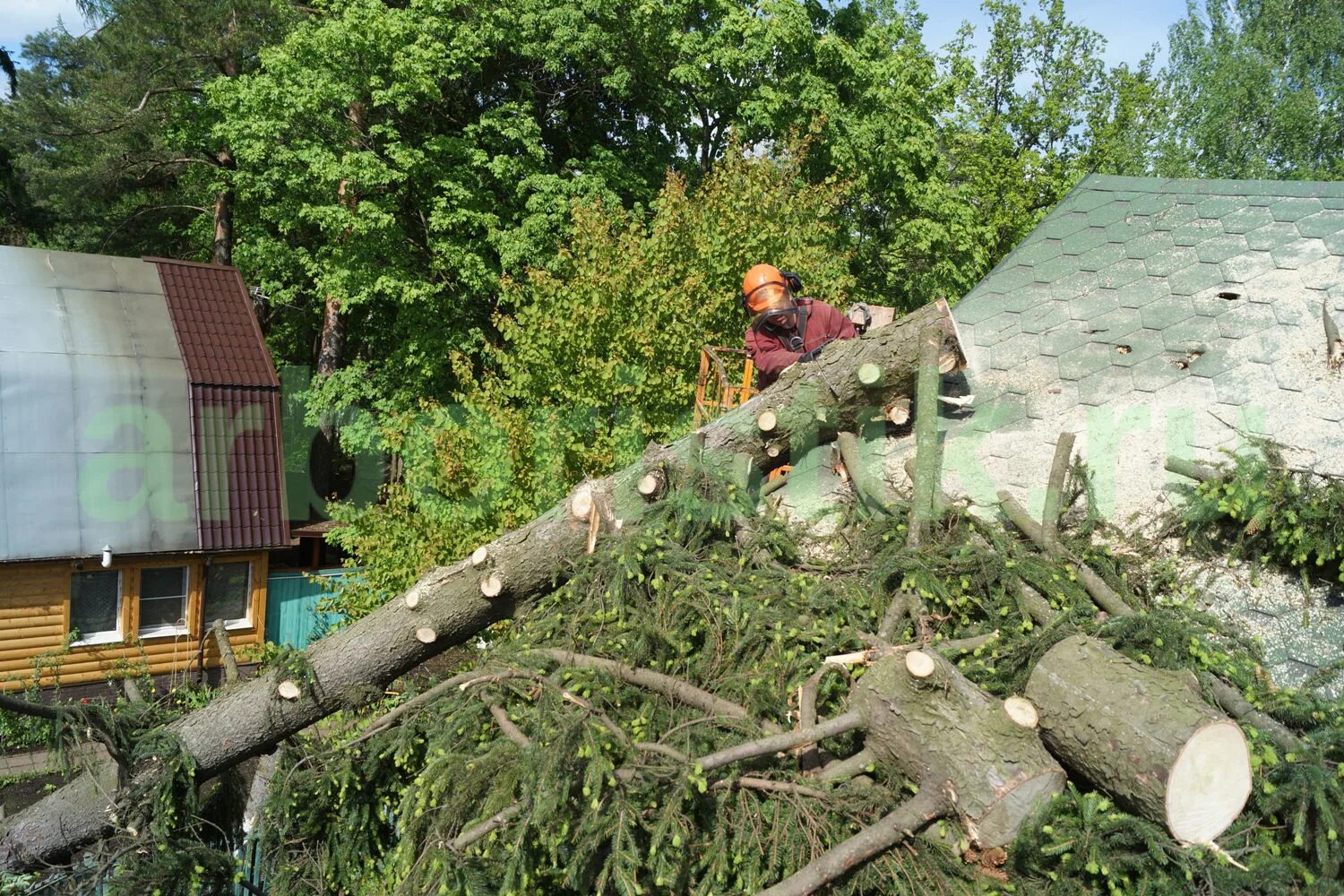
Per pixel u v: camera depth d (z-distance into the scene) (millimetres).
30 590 14094
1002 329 6320
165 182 22094
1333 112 31703
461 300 19125
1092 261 6641
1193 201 6812
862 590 4387
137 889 4969
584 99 20828
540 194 18000
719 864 3322
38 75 20219
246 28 19359
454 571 5387
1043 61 28109
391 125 18125
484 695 4238
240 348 16969
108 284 16688
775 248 12805
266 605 16094
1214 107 32656
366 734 4902
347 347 23391
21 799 10742
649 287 11906
